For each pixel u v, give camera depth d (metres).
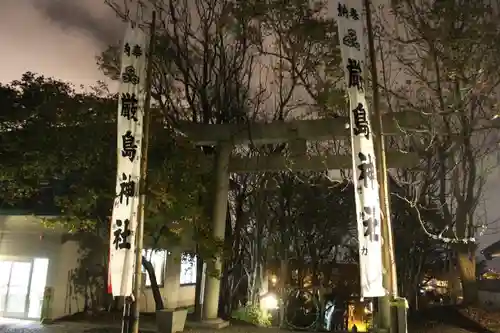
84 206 15.07
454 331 16.05
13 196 16.92
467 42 13.12
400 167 15.59
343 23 11.16
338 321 31.09
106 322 17.84
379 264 10.06
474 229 19.44
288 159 16.75
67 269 18.94
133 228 11.57
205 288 17.36
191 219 16.16
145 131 12.06
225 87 21.73
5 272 19.23
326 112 17.94
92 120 15.39
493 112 14.44
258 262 25.38
